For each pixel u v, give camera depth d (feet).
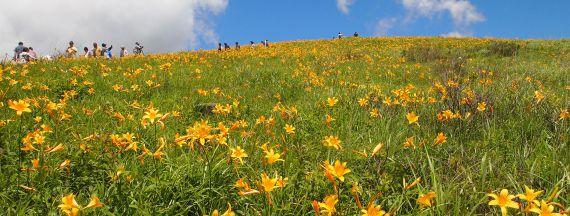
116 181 10.99
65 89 29.55
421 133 18.02
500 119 19.92
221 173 12.42
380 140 17.06
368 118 21.97
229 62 57.57
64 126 18.21
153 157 12.76
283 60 60.29
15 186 11.38
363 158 13.92
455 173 13.10
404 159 14.06
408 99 22.09
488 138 17.25
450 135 17.85
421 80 43.52
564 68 45.06
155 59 58.59
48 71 40.52
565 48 77.77
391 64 60.03
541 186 12.33
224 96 29.96
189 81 36.55
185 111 24.64
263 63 59.06
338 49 100.58
